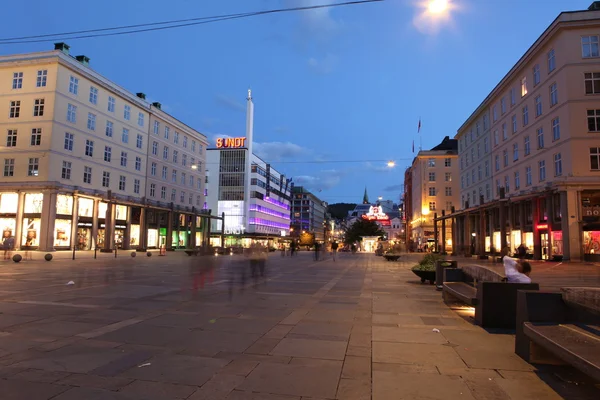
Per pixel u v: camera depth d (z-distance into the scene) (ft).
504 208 139.74
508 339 20.80
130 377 14.80
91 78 147.64
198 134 230.48
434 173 257.96
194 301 32.68
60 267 73.10
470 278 32.99
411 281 52.49
